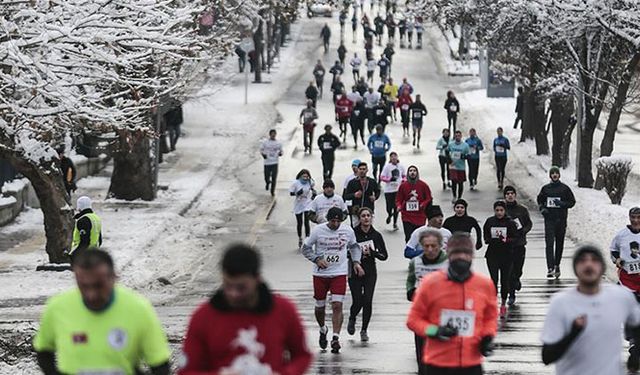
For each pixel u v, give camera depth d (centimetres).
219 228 6769
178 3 4372
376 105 10344
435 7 9556
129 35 3578
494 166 8831
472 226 3944
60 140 5294
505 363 3170
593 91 7419
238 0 6297
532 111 9825
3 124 3850
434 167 8800
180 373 1485
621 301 1827
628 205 6962
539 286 4744
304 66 15538
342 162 9131
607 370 1819
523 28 7475
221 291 1488
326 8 19688
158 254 5822
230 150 9806
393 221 6462
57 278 5003
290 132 10750
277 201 7681
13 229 6438
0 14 3394
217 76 11119
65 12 3466
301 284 5062
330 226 3403
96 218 4291
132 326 1532
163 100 5338
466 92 13338
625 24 6762
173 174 8538
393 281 5034
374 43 17475
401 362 3259
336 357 3353
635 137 10500
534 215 6906
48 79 3453
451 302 2009
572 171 8475
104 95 4200
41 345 1577
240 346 1467
